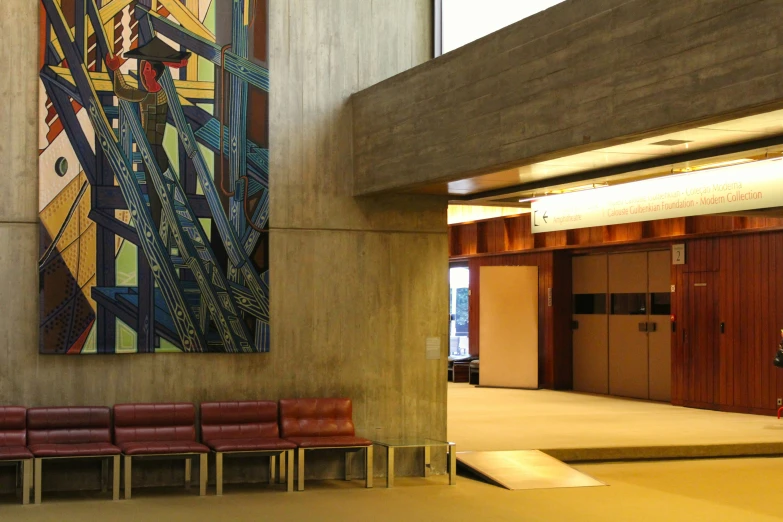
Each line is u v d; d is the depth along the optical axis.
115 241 8.88
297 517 7.70
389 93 9.12
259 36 9.40
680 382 14.51
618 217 9.47
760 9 5.88
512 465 9.66
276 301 9.40
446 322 9.99
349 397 9.59
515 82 7.70
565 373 16.97
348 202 9.66
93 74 8.88
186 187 9.11
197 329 9.09
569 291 17.02
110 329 8.84
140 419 8.73
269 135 9.41
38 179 8.73
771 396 13.24
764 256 13.37
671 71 6.45
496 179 8.70
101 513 7.72
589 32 7.05
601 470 10.02
